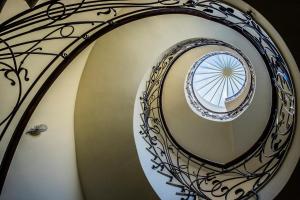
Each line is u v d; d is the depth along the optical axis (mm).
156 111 5137
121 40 4172
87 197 4340
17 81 2965
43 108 3711
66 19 3062
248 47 3910
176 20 4027
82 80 4191
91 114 4332
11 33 2807
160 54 4551
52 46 3076
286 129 3637
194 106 5523
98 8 3035
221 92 6426
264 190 3686
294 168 3141
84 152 4355
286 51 2734
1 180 3084
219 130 5246
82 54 3945
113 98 4375
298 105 3191
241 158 4707
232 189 4352
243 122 5020
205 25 3902
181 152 5082
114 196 4387
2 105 2975
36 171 3619
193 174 4828
